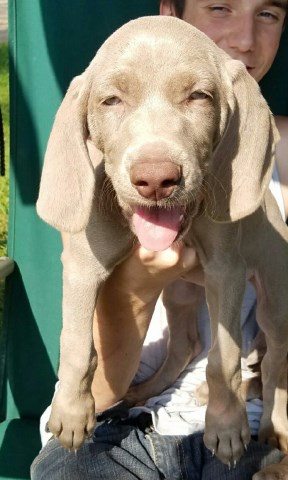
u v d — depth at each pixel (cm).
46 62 67
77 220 45
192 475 51
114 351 53
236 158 46
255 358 60
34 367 68
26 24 67
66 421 48
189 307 56
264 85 68
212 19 61
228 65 46
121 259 49
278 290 57
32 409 69
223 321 49
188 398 55
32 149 67
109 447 51
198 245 49
